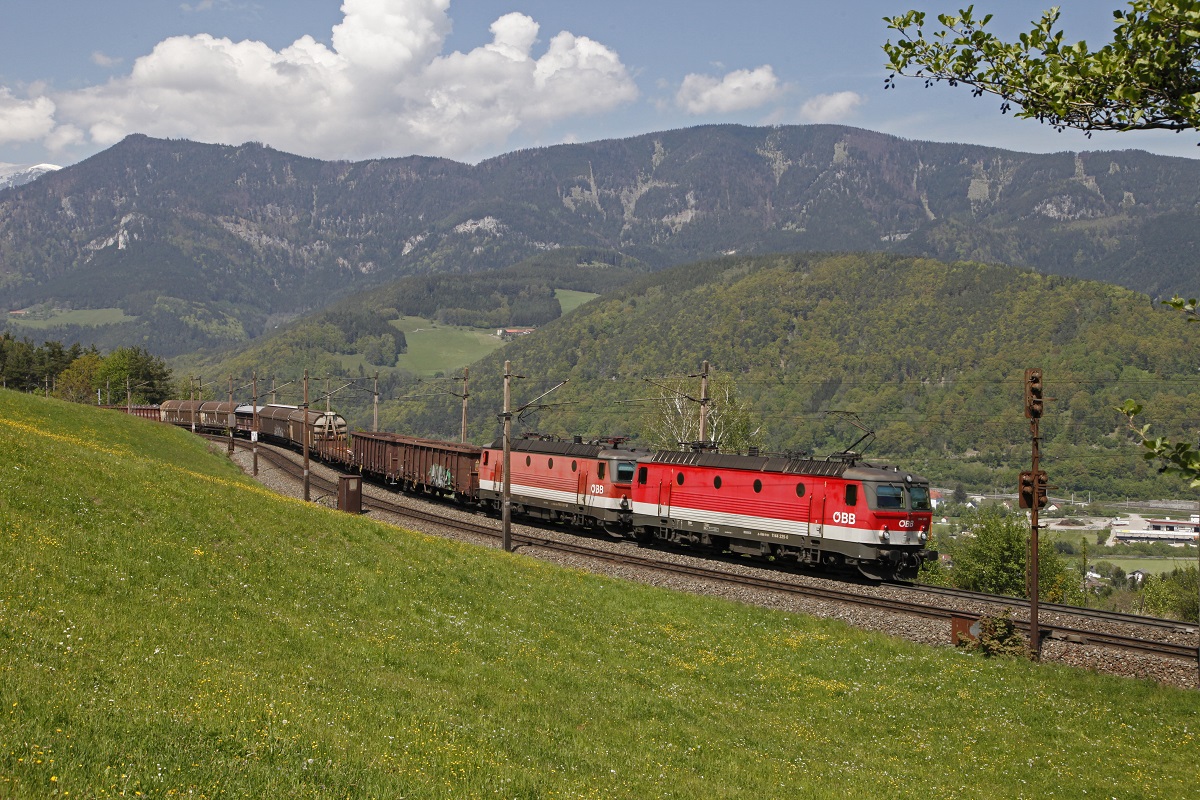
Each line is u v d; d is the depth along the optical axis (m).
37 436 32.44
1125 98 10.72
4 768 9.58
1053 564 66.25
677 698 21.12
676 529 44.09
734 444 72.44
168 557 22.50
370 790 11.27
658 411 75.81
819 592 32.97
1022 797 16.95
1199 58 10.67
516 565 33.66
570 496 49.69
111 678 13.62
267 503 32.50
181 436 83.19
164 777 10.23
